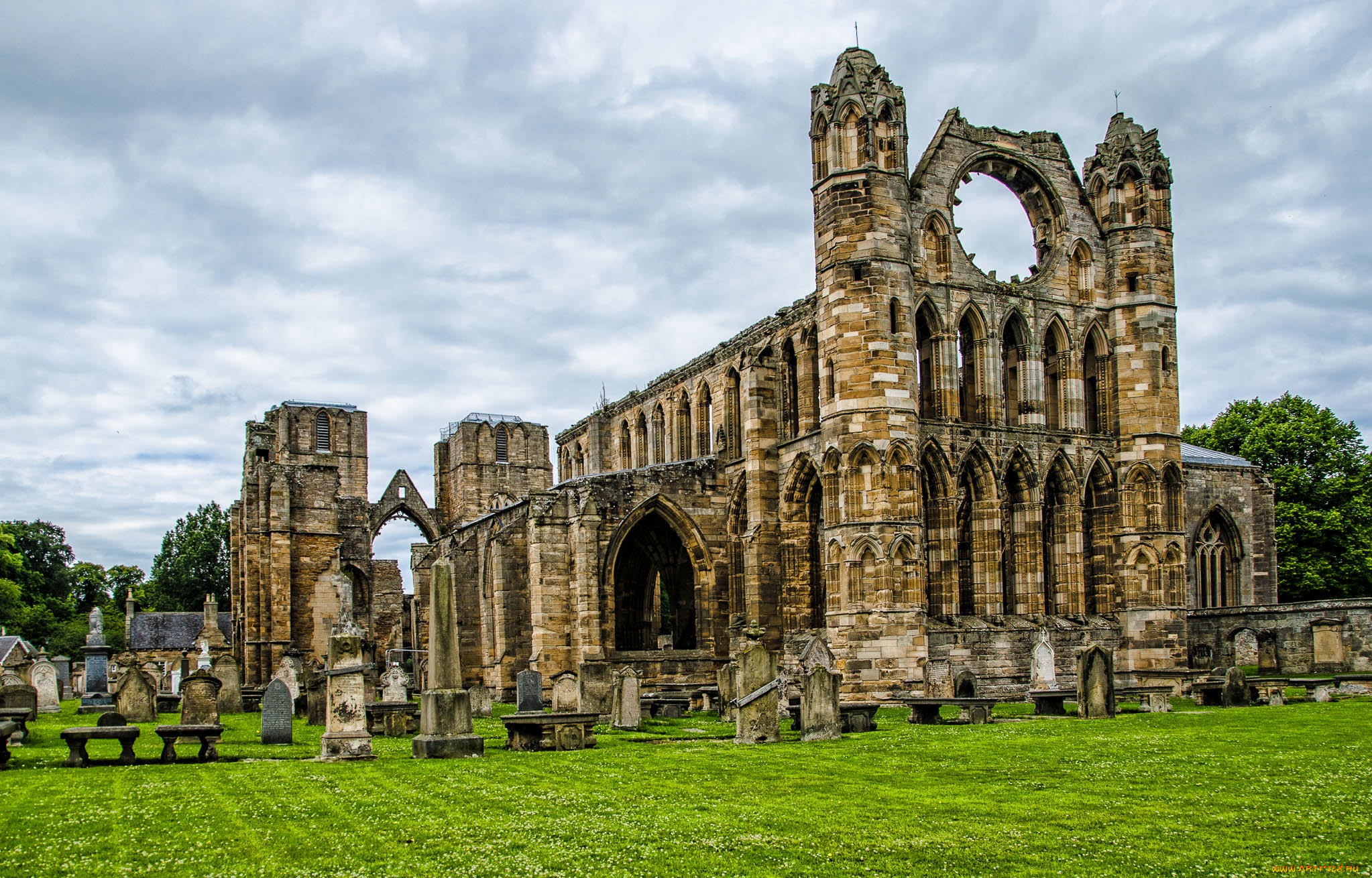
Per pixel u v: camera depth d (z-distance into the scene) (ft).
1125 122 242.37
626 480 262.67
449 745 125.39
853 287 207.31
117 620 568.00
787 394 252.21
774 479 252.62
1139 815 80.79
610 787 98.43
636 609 300.81
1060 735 132.98
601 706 186.09
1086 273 238.89
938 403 218.59
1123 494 234.38
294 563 333.42
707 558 267.80
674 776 104.88
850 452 204.54
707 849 71.92
